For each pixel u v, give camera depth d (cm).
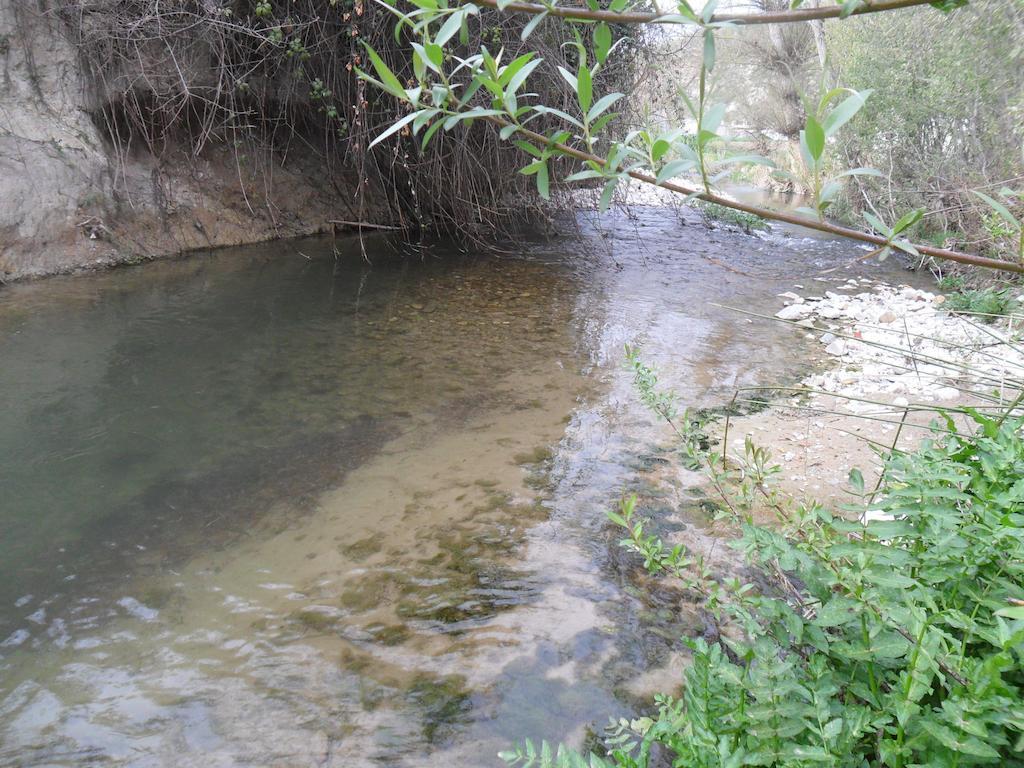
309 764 188
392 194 900
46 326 509
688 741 136
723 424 393
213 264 701
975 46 662
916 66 834
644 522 297
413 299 625
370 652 228
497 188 845
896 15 873
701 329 570
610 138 728
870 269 823
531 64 120
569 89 696
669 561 202
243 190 755
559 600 252
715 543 281
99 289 600
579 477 336
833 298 682
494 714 203
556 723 200
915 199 839
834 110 98
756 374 471
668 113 740
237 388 427
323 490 323
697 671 152
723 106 105
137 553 277
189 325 529
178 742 194
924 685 121
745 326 582
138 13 679
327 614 245
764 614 161
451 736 196
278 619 243
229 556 276
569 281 711
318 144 867
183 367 453
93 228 662
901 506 154
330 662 224
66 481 323
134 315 544
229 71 720
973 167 732
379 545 284
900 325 584
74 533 288
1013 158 650
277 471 338
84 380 427
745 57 1231
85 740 195
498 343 520
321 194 867
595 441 373
